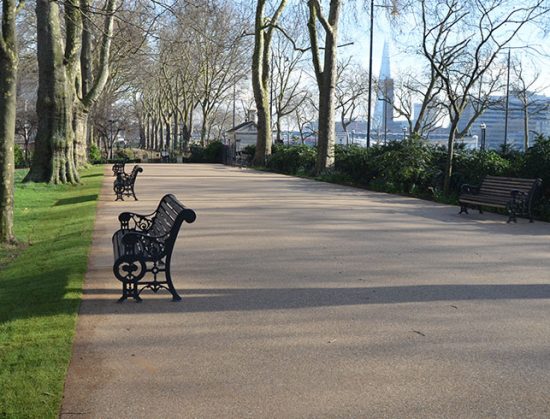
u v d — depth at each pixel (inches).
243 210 644.1
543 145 641.6
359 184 1027.3
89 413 168.6
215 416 167.3
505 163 714.8
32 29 1779.0
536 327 246.7
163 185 992.2
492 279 332.8
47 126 972.6
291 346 222.2
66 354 208.8
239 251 408.8
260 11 1573.6
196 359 209.2
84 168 1496.1
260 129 1642.5
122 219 382.6
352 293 299.0
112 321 250.5
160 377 193.6
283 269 353.1
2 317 255.4
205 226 524.1
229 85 2891.2
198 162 2207.2
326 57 1205.7
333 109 1214.9
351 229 516.1
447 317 259.8
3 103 432.8
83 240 437.1
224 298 287.4
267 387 186.4
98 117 2748.5
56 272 335.0
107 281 318.3
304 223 549.0
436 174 817.5
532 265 372.5
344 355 213.5
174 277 331.0
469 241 461.7
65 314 254.4
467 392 183.3
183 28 886.4
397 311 268.2
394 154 866.8
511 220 585.0
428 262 378.0
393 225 544.1
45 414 164.4
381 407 173.2
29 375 189.9
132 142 5467.5
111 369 199.6
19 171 1409.9
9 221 449.1
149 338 230.1
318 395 180.9
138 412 169.5
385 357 211.6
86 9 624.7
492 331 241.1
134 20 1076.5
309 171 1282.0
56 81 967.0
